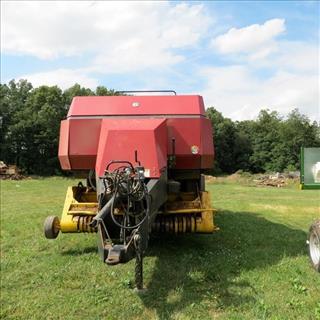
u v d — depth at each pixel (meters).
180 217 7.39
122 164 6.36
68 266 7.06
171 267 6.87
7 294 5.91
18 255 7.91
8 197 20.02
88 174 8.41
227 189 27.64
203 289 5.91
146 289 5.87
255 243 8.61
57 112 64.38
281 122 82.75
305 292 5.74
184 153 7.48
